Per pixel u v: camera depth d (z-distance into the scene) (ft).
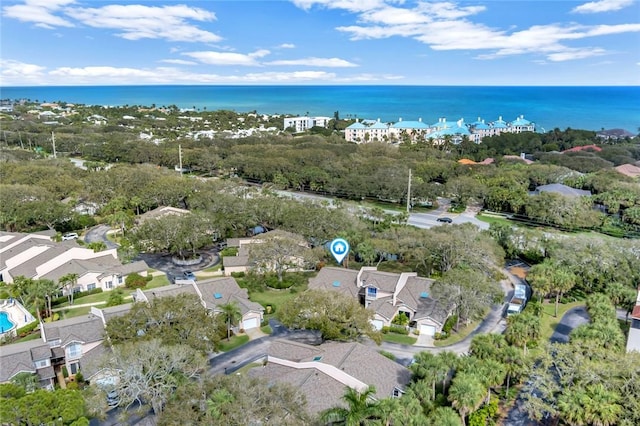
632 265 262.88
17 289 232.53
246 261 290.15
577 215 371.76
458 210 442.50
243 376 139.33
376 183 459.73
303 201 396.37
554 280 234.58
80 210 412.77
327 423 130.82
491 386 159.53
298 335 216.74
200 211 343.67
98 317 200.44
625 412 133.39
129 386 145.48
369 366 165.27
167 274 289.53
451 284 218.79
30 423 123.75
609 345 175.83
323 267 273.13
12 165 472.44
